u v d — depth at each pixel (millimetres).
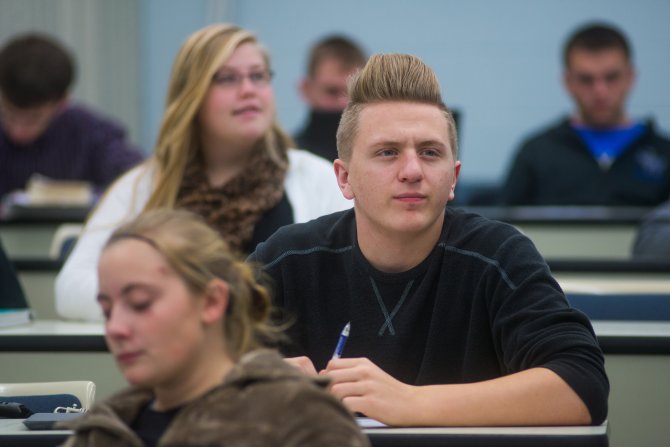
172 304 2074
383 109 2986
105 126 8633
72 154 8492
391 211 2973
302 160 4922
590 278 5496
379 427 2637
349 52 8273
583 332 2838
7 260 4406
